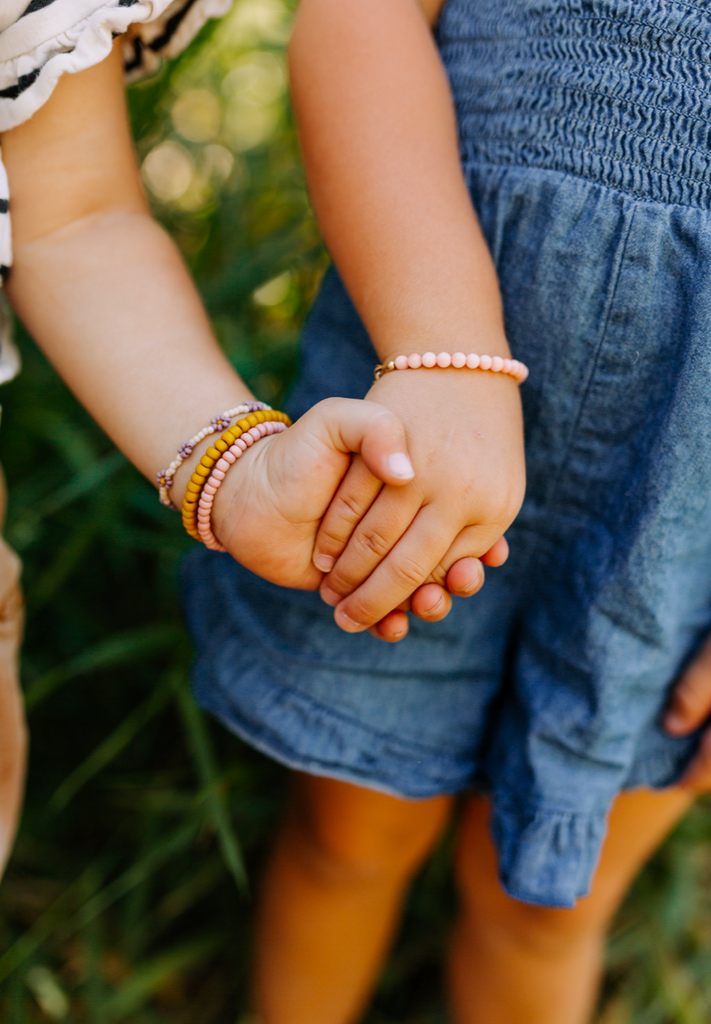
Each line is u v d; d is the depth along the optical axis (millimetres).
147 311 458
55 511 683
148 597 729
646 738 518
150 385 454
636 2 441
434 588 443
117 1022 642
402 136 450
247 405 447
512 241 467
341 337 525
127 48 472
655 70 441
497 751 526
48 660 686
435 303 440
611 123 447
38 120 445
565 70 453
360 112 451
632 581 472
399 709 521
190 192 833
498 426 436
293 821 594
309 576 449
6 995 614
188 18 468
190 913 694
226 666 538
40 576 683
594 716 491
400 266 444
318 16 460
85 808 694
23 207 455
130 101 649
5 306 482
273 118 806
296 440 423
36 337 472
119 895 627
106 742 671
